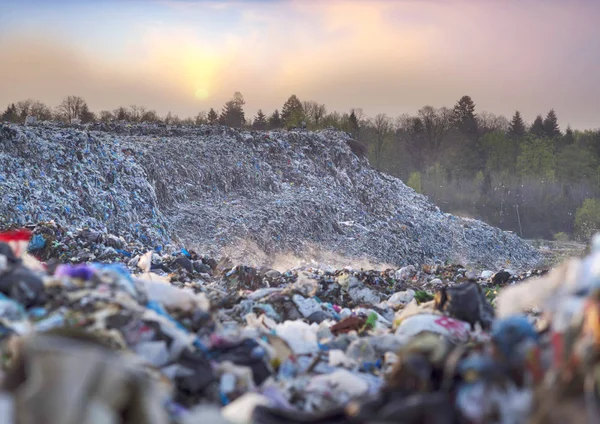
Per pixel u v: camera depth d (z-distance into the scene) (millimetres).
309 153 52781
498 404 4367
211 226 35688
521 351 4574
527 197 115375
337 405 5863
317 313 9727
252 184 44625
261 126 137625
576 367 4273
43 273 7492
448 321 7770
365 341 7512
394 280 16812
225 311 9438
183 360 5875
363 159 59062
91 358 3996
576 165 137375
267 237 37188
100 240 18328
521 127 164375
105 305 6246
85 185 29203
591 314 4453
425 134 144625
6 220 23734
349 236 43250
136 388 4039
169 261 16375
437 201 118438
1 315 5852
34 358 4051
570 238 98000
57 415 3830
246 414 5078
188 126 51562
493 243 53969
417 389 4594
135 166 34656
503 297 6238
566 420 4137
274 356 6832
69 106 111375
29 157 28391
